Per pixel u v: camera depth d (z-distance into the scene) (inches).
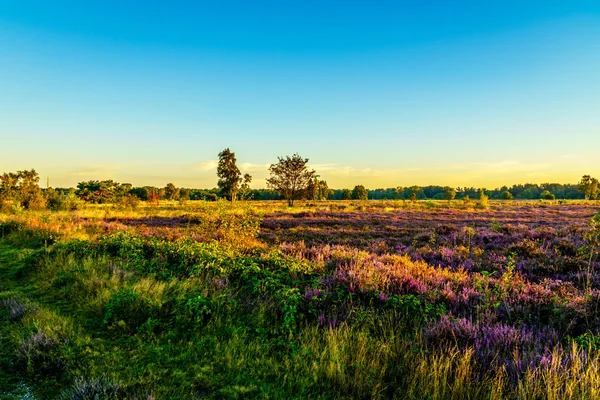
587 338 162.2
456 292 248.8
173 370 152.7
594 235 282.8
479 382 136.9
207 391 138.6
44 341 164.7
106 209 1296.8
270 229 751.1
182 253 348.8
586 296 203.6
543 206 1950.1
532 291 243.4
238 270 296.4
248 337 186.9
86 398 124.8
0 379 143.6
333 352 158.7
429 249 458.9
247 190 522.6
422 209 1648.6
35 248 452.4
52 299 249.6
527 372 135.3
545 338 173.3
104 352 167.5
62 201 1262.3
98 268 310.7
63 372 149.2
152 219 968.9
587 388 125.3
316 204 2236.7
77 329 192.2
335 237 624.7
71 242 422.0
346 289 250.1
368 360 155.4
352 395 136.6
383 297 229.0
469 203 2080.5
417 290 245.1
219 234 490.0
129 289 238.2
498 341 165.9
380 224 877.8
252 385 141.9
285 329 191.5
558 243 430.9
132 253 362.9
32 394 135.0
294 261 337.1
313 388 142.0
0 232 592.4
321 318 198.7
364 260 341.1
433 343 170.1
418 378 141.4
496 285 239.3
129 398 127.9
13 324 196.2
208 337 181.9
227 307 213.8
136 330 191.9
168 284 264.2
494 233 563.8
